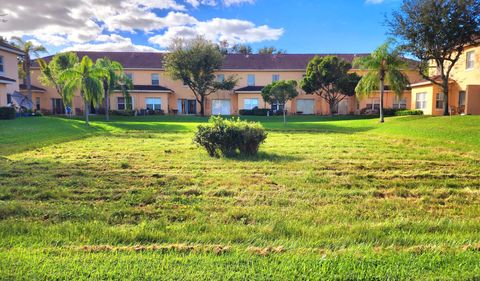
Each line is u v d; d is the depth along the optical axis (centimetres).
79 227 389
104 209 468
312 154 1022
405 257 305
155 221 419
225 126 965
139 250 323
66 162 856
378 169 789
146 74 3888
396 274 275
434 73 2923
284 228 388
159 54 4153
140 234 364
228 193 562
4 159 887
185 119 3017
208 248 328
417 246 334
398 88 2278
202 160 898
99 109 3575
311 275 273
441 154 1009
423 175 715
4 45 2548
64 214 443
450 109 2486
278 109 3831
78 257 303
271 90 2711
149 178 672
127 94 3262
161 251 321
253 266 288
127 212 456
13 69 2694
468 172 748
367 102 3722
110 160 897
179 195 552
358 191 578
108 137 1550
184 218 439
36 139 1355
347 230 385
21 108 2588
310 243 345
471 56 2334
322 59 3381
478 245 333
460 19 2061
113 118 3019
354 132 1830
